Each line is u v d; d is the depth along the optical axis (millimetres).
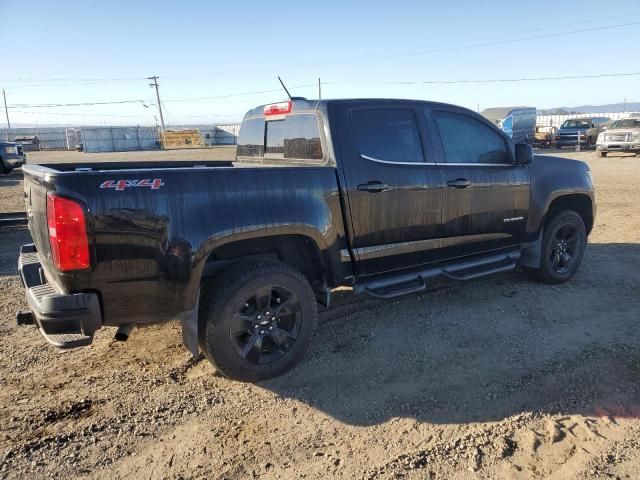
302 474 2844
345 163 4133
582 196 6082
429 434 3191
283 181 3781
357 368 4043
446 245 4793
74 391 3699
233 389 3748
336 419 3375
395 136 4469
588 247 7648
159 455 3016
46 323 3057
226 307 3580
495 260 5281
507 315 5039
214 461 2961
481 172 4957
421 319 4969
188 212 3359
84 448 3068
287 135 4711
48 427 3260
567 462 2908
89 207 3059
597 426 3234
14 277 6453
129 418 3375
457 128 4914
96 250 3096
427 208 4566
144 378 3896
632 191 12984
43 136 70312
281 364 3867
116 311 3260
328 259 4051
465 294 5625
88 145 56812
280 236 3984
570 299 5449
